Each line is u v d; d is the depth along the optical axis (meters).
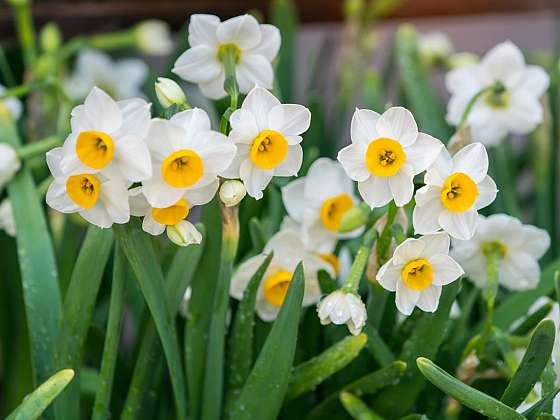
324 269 0.61
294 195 0.67
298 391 0.61
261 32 0.60
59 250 0.74
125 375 0.65
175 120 0.53
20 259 0.63
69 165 0.52
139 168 0.52
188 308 0.63
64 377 0.55
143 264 0.56
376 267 0.59
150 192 0.52
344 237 0.67
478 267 0.65
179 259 0.61
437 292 0.56
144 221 0.54
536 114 0.75
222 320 0.60
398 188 0.55
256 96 0.54
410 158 0.54
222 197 0.54
